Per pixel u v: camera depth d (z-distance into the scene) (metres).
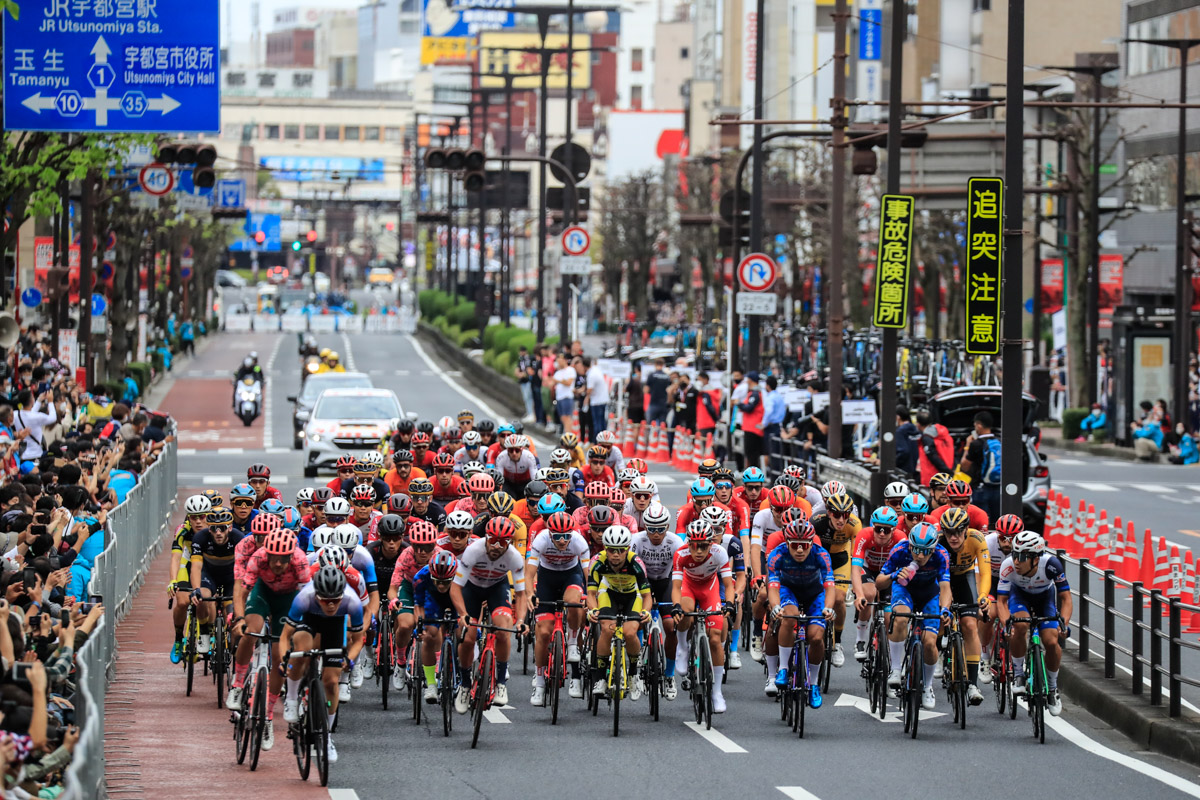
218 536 47.97
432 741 44.44
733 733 46.19
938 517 48.59
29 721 29.61
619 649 45.69
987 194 62.06
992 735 46.53
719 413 123.50
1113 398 147.75
